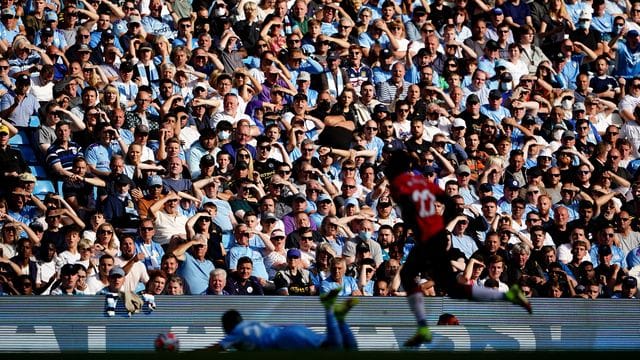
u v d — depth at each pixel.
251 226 54.78
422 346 50.75
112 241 51.91
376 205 59.91
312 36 69.38
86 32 63.12
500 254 57.44
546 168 65.50
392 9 72.06
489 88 70.69
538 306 54.53
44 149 57.66
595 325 54.78
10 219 52.62
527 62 74.31
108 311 48.09
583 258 59.66
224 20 67.19
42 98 60.66
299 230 55.50
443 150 64.12
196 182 56.50
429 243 35.22
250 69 66.06
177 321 49.19
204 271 51.66
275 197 57.75
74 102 59.94
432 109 66.19
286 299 50.97
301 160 60.28
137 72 62.91
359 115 64.56
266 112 63.12
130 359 32.53
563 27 77.19
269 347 35.75
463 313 53.75
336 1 73.31
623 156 69.94
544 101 71.44
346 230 56.62
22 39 61.78
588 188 65.69
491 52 72.62
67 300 47.94
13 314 47.34
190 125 60.94
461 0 75.94
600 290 58.56
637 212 64.94
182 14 69.00
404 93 67.88
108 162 56.94
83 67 61.78
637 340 55.25
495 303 54.00
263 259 54.34
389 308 52.19
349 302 35.22
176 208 54.88
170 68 62.19
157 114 60.78
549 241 60.81
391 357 31.42
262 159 59.72
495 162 64.00
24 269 50.22
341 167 61.53
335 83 67.06
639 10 81.06
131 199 55.22
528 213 61.12
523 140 67.81
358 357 31.06
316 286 53.16
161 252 53.50
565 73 75.44
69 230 51.16
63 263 50.78
